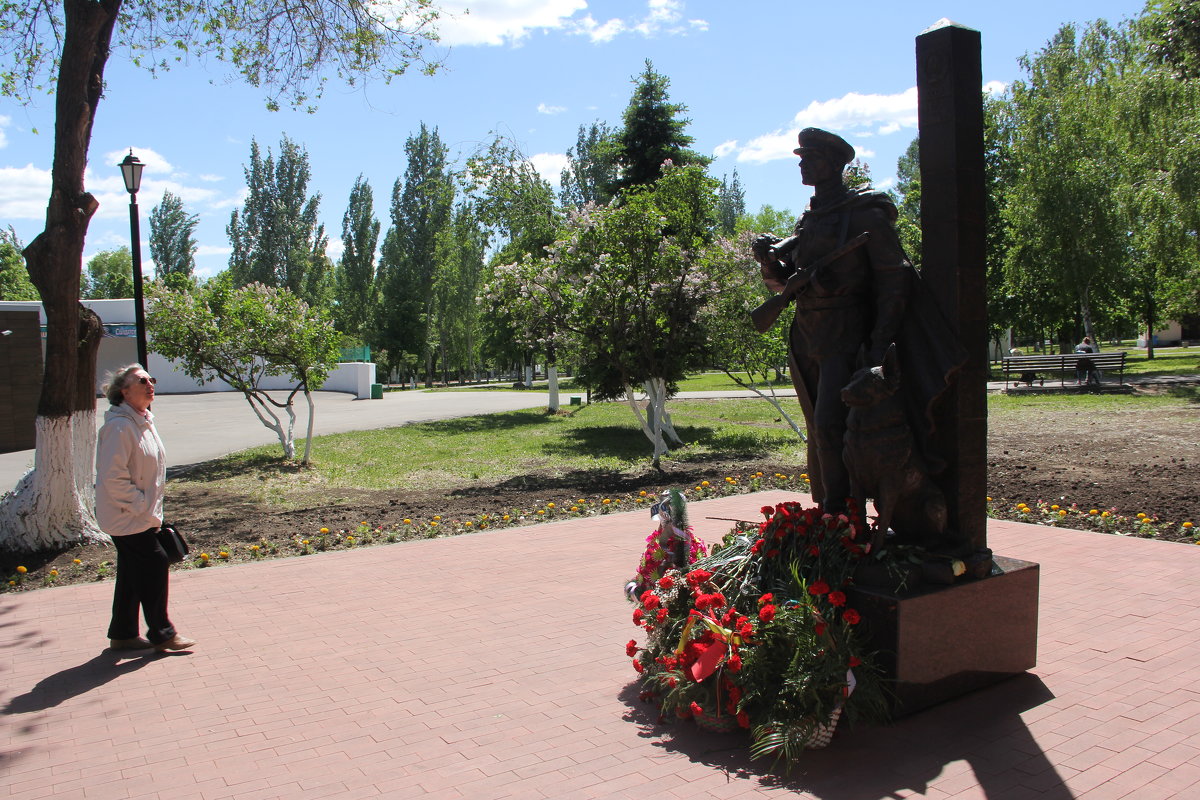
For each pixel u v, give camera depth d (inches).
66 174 351.9
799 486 445.1
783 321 561.3
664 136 967.6
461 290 2171.5
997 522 336.2
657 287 528.4
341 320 2316.7
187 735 159.5
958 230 164.4
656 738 152.3
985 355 171.0
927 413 166.9
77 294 359.3
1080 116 1179.3
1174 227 864.3
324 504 463.2
